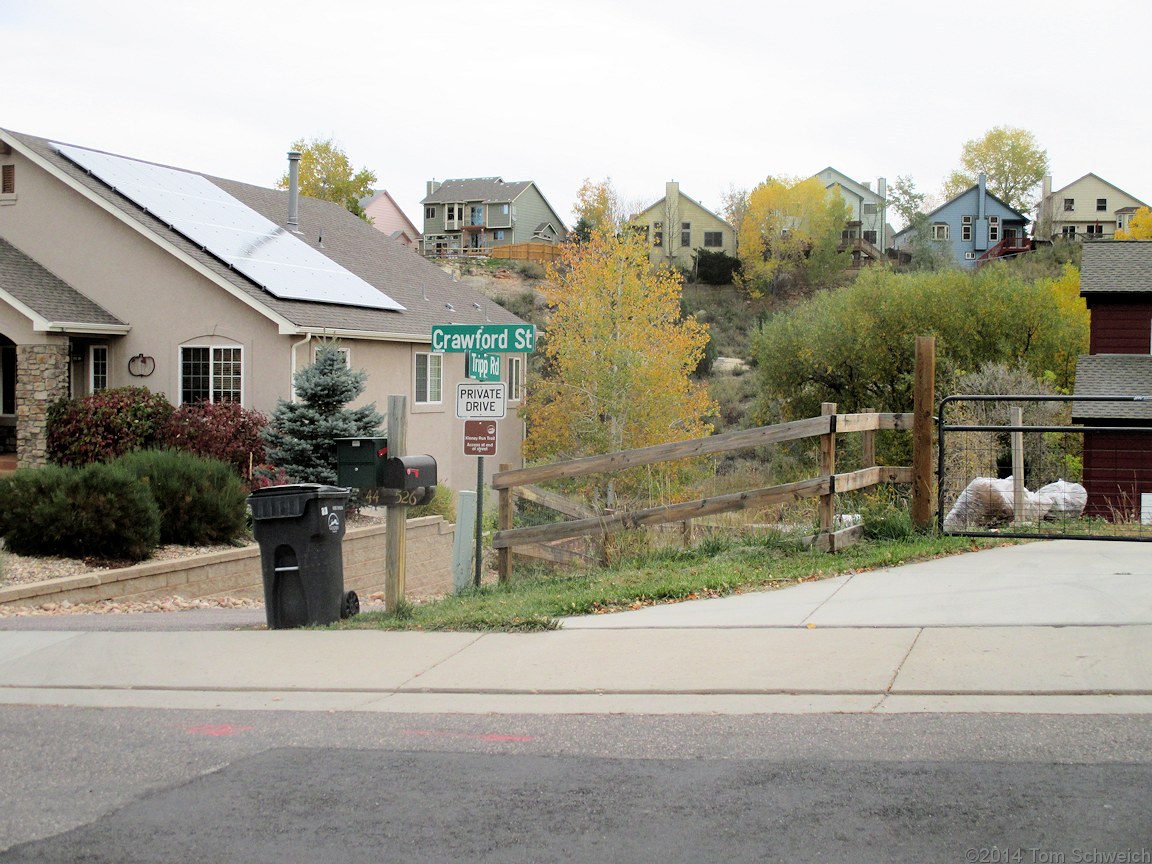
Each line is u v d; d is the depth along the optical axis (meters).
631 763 5.52
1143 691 6.19
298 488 9.61
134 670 8.10
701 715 6.24
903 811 4.73
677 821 4.74
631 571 10.55
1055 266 75.25
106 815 5.11
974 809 4.72
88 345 23.64
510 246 75.81
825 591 9.07
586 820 4.80
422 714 6.61
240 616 11.66
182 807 5.17
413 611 9.79
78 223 23.58
